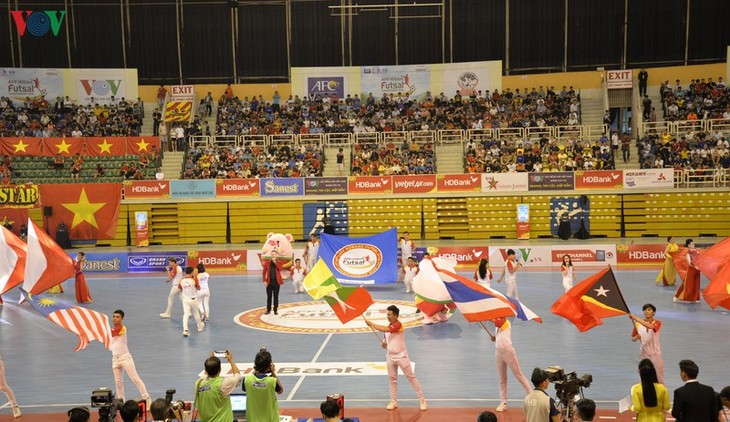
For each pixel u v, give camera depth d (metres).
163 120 40.72
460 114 40.88
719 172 34.12
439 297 18.33
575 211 35.50
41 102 41.16
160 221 37.38
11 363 15.74
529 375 13.70
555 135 38.91
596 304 11.80
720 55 42.06
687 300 21.50
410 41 45.38
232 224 37.09
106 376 14.39
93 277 30.59
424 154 38.09
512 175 35.22
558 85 42.84
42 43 44.47
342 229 36.78
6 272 12.48
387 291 25.52
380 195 35.84
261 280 28.67
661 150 35.94
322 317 20.39
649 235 35.19
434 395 12.52
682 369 8.14
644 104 39.34
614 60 43.56
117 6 44.56
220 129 41.34
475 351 15.96
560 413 9.19
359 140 40.03
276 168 37.66
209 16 45.22
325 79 42.97
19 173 37.75
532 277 27.47
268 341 17.22
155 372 14.53
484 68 42.22
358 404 12.03
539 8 44.12
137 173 37.50
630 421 10.84
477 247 31.14
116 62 45.19
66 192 35.47
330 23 45.28
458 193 35.44
